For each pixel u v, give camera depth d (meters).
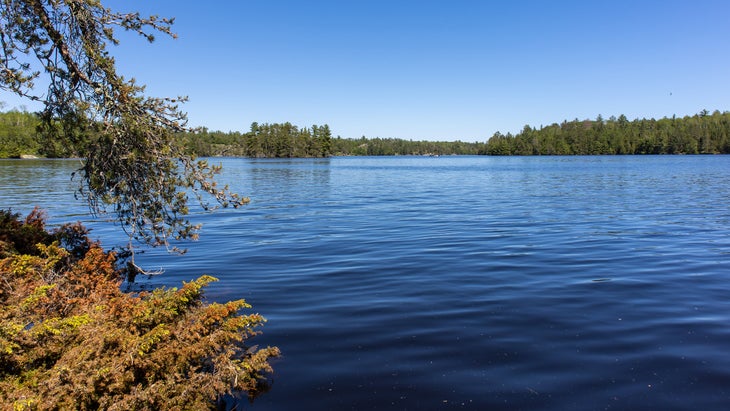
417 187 34.12
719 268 9.03
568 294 7.33
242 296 7.44
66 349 4.08
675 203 21.23
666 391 4.25
